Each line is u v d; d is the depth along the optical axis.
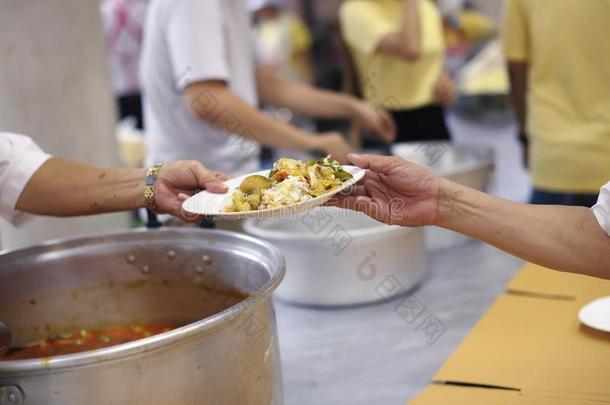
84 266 1.21
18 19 1.80
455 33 4.00
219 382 0.85
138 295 1.25
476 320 1.41
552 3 1.87
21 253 1.17
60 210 1.22
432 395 1.07
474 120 3.89
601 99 1.88
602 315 1.22
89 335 1.23
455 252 1.84
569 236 1.04
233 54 1.97
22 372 0.76
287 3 3.64
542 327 1.26
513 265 1.71
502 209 1.07
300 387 1.20
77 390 0.77
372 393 1.16
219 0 1.85
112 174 1.21
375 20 2.55
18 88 1.83
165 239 1.20
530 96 2.07
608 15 1.78
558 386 1.05
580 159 1.93
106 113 2.06
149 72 2.01
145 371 0.79
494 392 1.06
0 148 1.21
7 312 1.17
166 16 1.85
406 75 2.62
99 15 2.03
